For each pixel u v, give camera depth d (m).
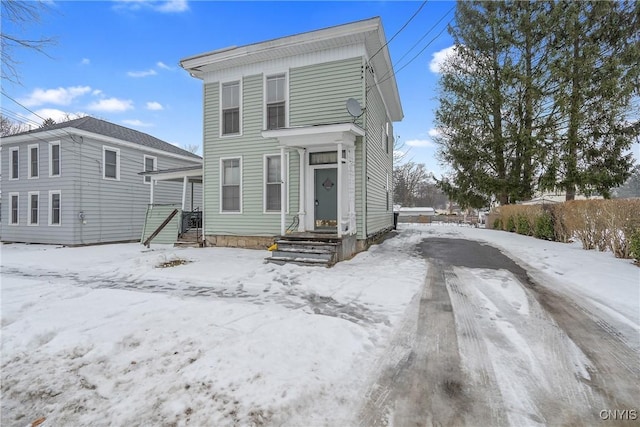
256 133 9.84
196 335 3.32
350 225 8.18
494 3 15.94
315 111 9.12
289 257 7.32
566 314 3.97
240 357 2.83
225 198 10.37
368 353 3.00
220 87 10.28
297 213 9.12
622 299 4.39
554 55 14.59
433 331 3.49
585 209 8.38
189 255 8.65
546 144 14.77
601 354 2.96
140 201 16.09
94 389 2.47
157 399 2.30
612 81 13.05
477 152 16.47
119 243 14.52
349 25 8.24
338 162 7.62
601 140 14.23
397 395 2.35
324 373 2.61
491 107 16.28
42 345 3.23
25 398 2.40
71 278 6.41
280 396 2.29
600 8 13.80
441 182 18.27
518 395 2.33
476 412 2.15
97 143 14.20
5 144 15.08
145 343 3.17
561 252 7.92
